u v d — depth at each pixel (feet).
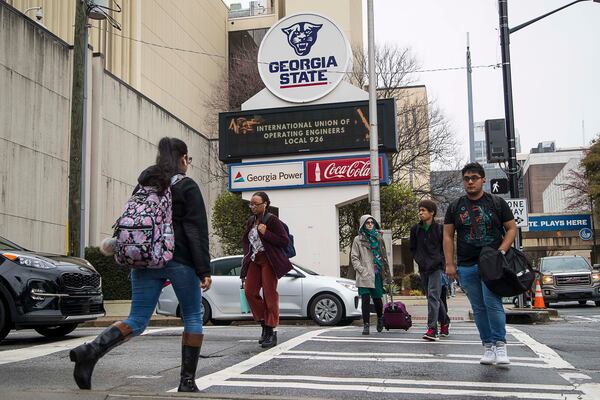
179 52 141.79
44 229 63.26
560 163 322.75
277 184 64.64
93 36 104.68
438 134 118.32
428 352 24.36
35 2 89.25
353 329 35.29
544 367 20.99
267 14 180.96
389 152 62.39
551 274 77.30
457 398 16.35
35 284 28.48
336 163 63.36
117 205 75.77
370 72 55.26
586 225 172.55
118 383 18.47
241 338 29.78
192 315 15.70
